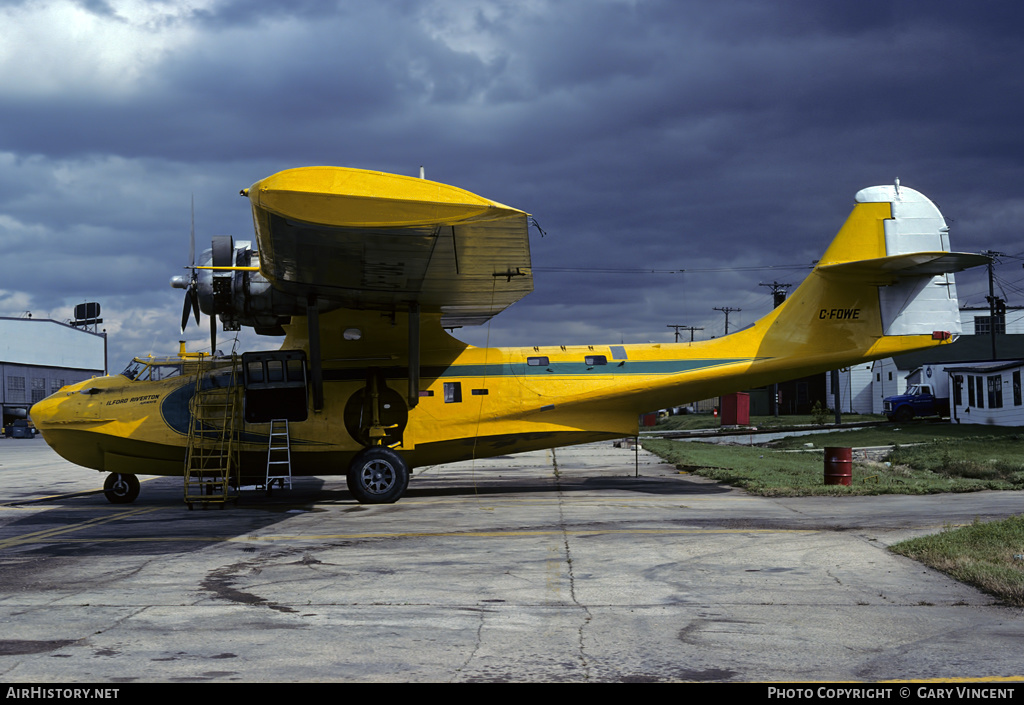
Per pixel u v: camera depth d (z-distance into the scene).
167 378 14.81
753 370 15.57
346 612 6.29
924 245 15.95
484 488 16.89
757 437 38.00
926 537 8.92
